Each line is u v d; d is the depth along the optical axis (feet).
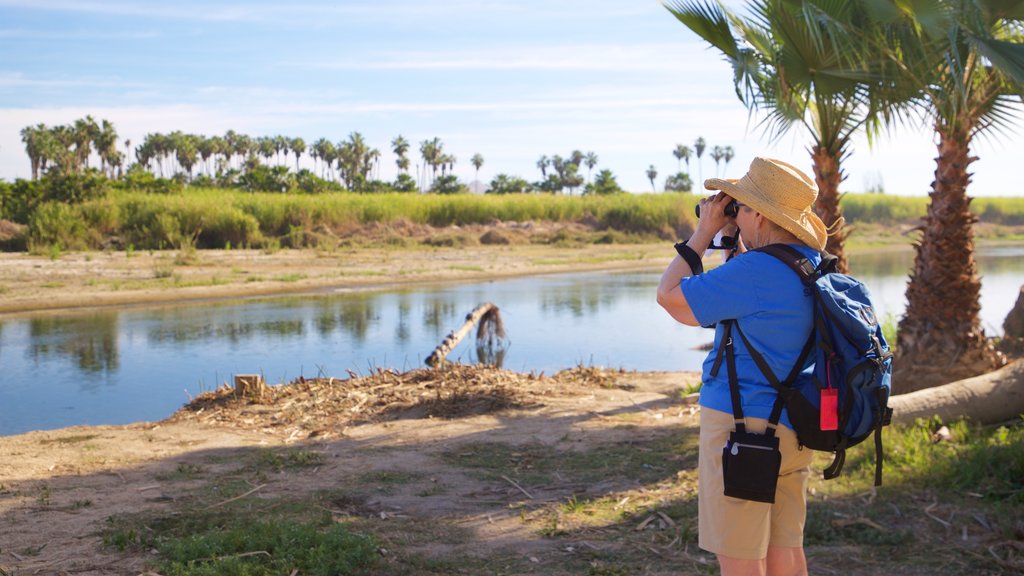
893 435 21.76
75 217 115.24
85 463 22.62
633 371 38.73
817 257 10.07
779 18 25.79
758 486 9.29
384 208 148.15
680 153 492.13
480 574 14.58
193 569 14.07
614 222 162.61
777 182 10.00
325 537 15.47
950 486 18.54
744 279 9.54
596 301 70.74
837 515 16.90
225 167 438.40
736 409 9.51
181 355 45.83
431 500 19.04
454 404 29.66
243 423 27.81
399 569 14.71
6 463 22.56
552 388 33.01
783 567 10.16
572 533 16.67
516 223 159.33
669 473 20.86
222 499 19.04
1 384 38.50
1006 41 23.52
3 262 91.61
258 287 76.43
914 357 27.61
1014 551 15.08
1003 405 23.59
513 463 22.33
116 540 15.83
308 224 136.26
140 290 72.38
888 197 232.12
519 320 59.82
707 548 9.96
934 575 14.30
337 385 33.12
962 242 27.07
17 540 16.24
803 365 9.43
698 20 26.71
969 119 26.71
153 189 159.02
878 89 27.30
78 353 46.37
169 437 25.96
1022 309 35.65
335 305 67.26
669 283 10.12
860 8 25.66
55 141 336.90
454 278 90.27
